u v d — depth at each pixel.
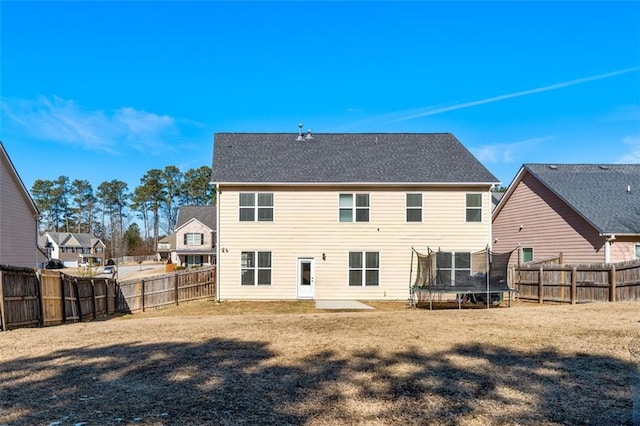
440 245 19.86
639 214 18.98
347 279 19.78
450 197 20.02
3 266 10.43
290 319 11.44
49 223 92.75
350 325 10.10
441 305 17.98
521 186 24.20
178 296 19.66
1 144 20.06
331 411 4.69
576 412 4.63
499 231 26.25
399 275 19.77
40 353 7.53
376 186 19.84
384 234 19.89
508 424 4.34
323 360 6.80
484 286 16.33
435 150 22.25
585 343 7.83
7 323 10.45
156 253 78.44
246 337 8.71
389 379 5.80
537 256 22.66
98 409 4.76
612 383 5.57
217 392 5.32
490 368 6.29
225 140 23.05
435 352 7.28
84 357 7.18
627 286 14.95
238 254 19.67
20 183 21.88
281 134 23.78
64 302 13.53
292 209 19.83
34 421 4.41
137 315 16.84
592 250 18.91
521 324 9.96
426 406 4.83
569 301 16.59
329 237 19.83
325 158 21.50
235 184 19.56
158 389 5.45
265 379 5.83
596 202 19.95
